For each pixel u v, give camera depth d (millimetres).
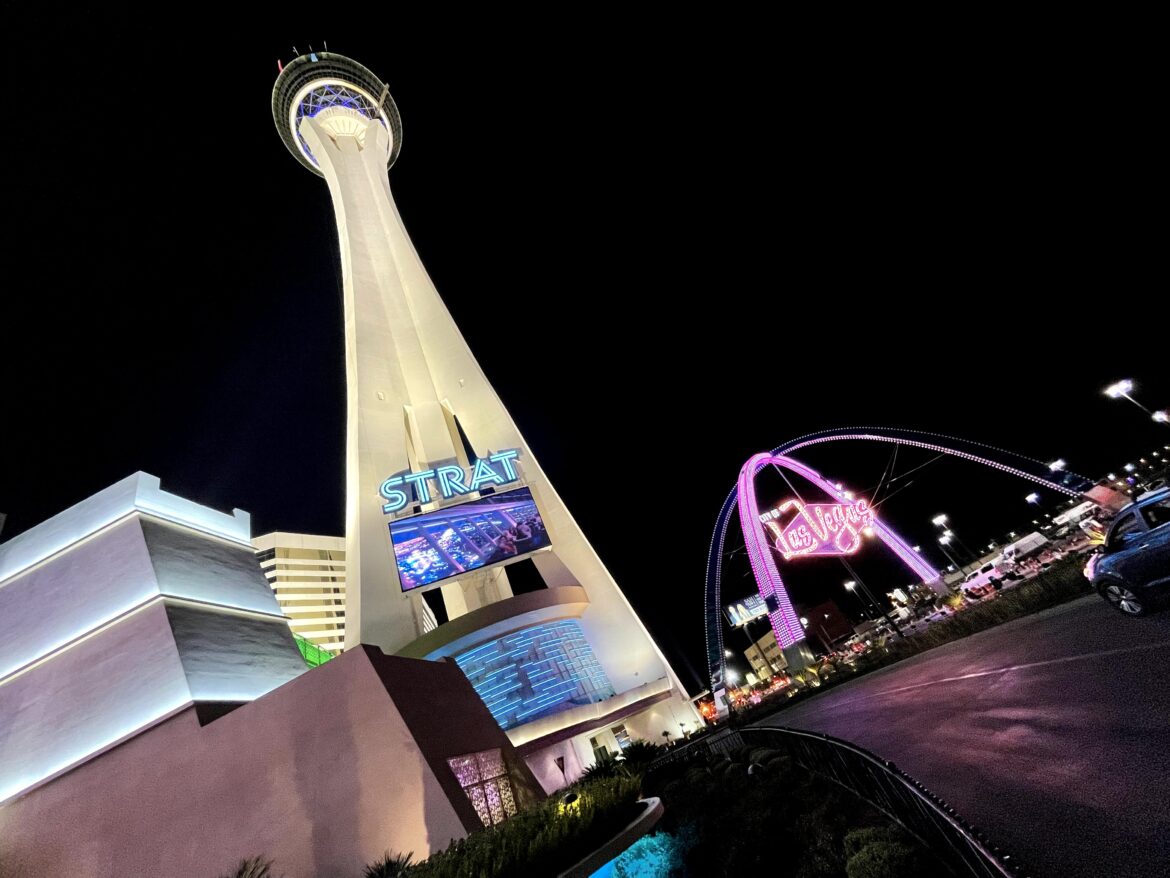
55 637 17188
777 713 34219
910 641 28359
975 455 55844
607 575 43562
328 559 65812
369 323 57219
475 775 14906
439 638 34531
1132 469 60156
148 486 21078
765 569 56375
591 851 8711
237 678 17656
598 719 34156
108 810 13859
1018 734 8766
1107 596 12016
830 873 6434
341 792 12867
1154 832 4918
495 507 42469
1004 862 3809
